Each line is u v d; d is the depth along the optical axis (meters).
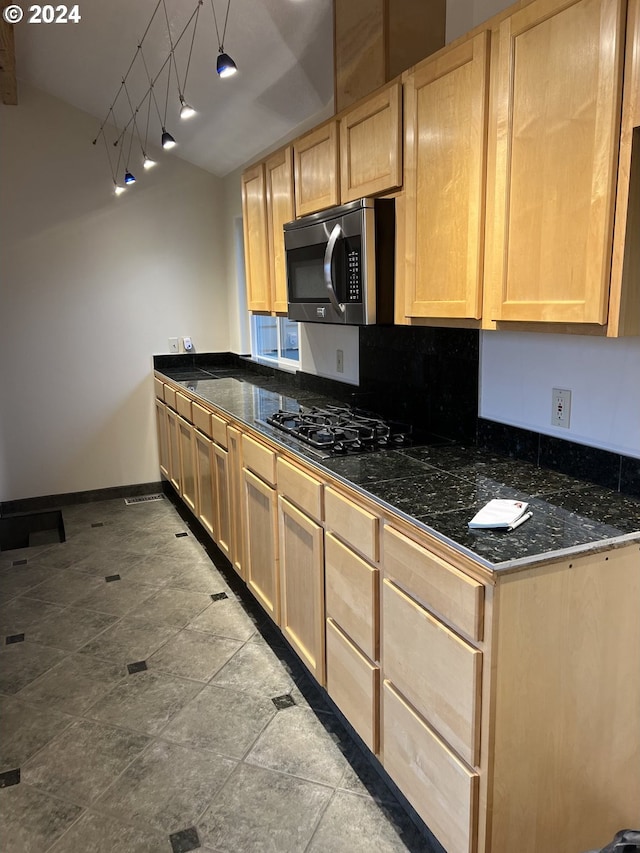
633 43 1.17
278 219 2.90
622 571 1.36
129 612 2.93
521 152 1.45
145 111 3.83
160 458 4.70
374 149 2.02
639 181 1.22
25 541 4.09
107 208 4.34
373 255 2.02
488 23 1.50
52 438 4.42
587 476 1.74
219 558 3.54
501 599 1.23
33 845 1.67
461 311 1.68
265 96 3.05
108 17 2.82
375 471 1.89
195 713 2.20
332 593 1.95
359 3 2.22
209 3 2.46
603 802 1.47
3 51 3.12
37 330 4.27
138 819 1.75
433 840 1.63
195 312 4.70
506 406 2.02
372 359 2.80
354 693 1.84
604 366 1.65
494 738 1.28
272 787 1.86
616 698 1.42
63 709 2.23
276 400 3.22
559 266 1.38
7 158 4.04
